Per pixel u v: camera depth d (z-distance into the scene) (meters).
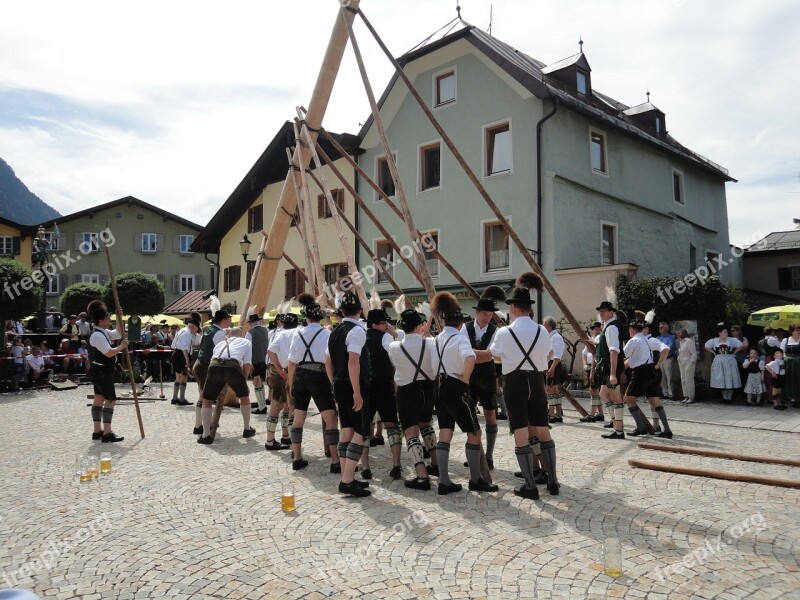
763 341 13.77
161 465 6.91
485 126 19.19
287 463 6.99
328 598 3.51
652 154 22.20
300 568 3.95
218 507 5.28
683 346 13.69
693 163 24.11
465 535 4.51
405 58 20.72
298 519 4.93
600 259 19.23
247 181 26.48
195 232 42.75
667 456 7.29
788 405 12.77
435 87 20.58
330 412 6.59
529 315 5.72
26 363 16.47
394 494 5.67
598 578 3.72
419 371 5.92
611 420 9.62
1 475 6.57
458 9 20.31
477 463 5.72
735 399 13.89
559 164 18.28
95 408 8.57
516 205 18.36
